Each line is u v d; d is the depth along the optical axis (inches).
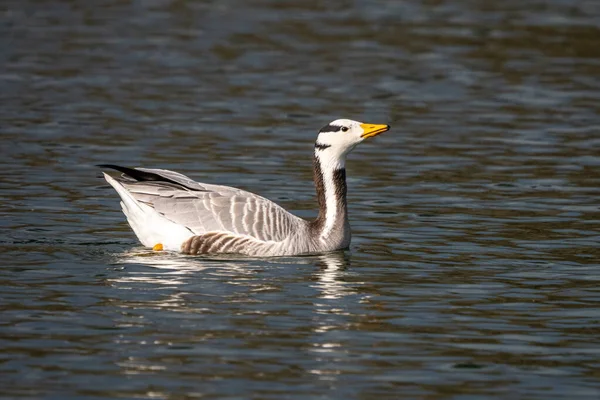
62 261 631.2
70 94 1162.0
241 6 1733.5
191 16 1643.7
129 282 592.1
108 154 925.8
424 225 741.9
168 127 1035.3
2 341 495.5
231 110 1114.7
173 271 617.3
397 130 1044.5
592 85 1247.5
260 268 631.8
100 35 1493.6
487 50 1429.6
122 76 1259.8
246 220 662.5
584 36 1513.3
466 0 1788.9
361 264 647.8
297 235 672.4
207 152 944.9
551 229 729.6
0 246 659.4
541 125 1066.1
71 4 1722.4
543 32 1537.9
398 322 536.4
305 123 1066.7
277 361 479.2
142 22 1592.0
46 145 949.8
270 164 911.0
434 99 1179.3
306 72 1301.7
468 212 775.1
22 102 1116.5
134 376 458.9
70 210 756.0
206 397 438.6
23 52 1369.3
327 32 1535.4
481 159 939.3
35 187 813.9
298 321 533.3
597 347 506.3
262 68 1318.9
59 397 436.8
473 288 598.2
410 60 1374.3
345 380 460.4
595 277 621.0
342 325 530.0
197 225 658.2
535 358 492.4
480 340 513.3
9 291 569.6
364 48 1439.5
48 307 544.4
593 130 1044.5
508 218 758.5
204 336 507.8
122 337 503.8
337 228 686.5
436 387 455.8
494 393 450.9
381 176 883.4
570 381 465.1
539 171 898.1
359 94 1196.5
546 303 571.8
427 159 940.0
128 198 662.5
